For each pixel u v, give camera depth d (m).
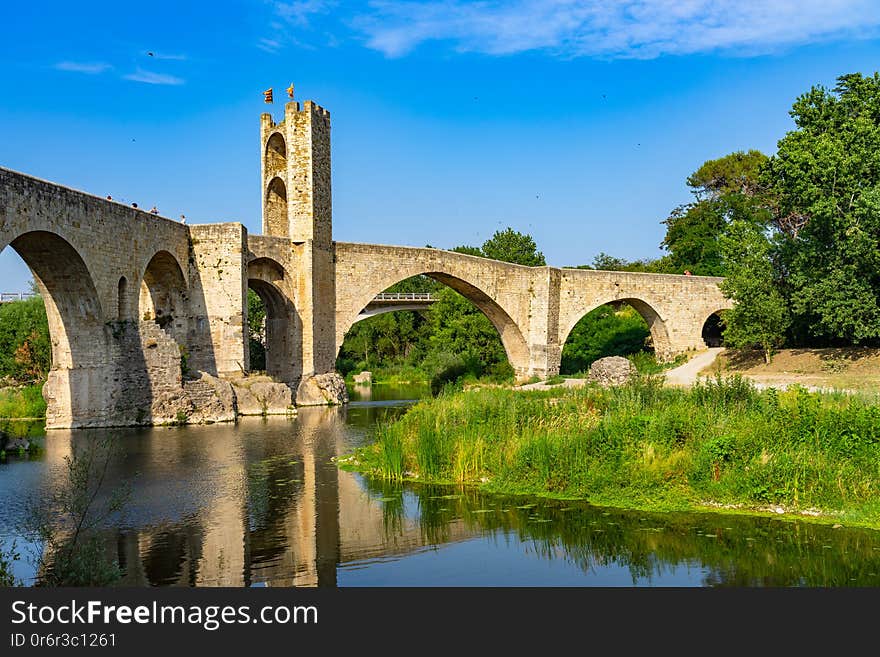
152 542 17.16
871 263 40.94
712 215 78.00
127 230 36.53
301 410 45.06
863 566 14.90
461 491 21.70
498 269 57.44
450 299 77.31
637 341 72.31
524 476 21.77
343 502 20.64
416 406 30.67
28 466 25.98
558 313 59.38
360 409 45.78
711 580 14.50
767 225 73.00
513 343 60.78
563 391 34.28
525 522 18.39
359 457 26.61
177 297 43.91
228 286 43.78
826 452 19.20
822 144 40.69
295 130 48.34
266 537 17.52
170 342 37.72
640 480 20.14
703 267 75.75
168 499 21.09
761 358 50.50
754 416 21.75
